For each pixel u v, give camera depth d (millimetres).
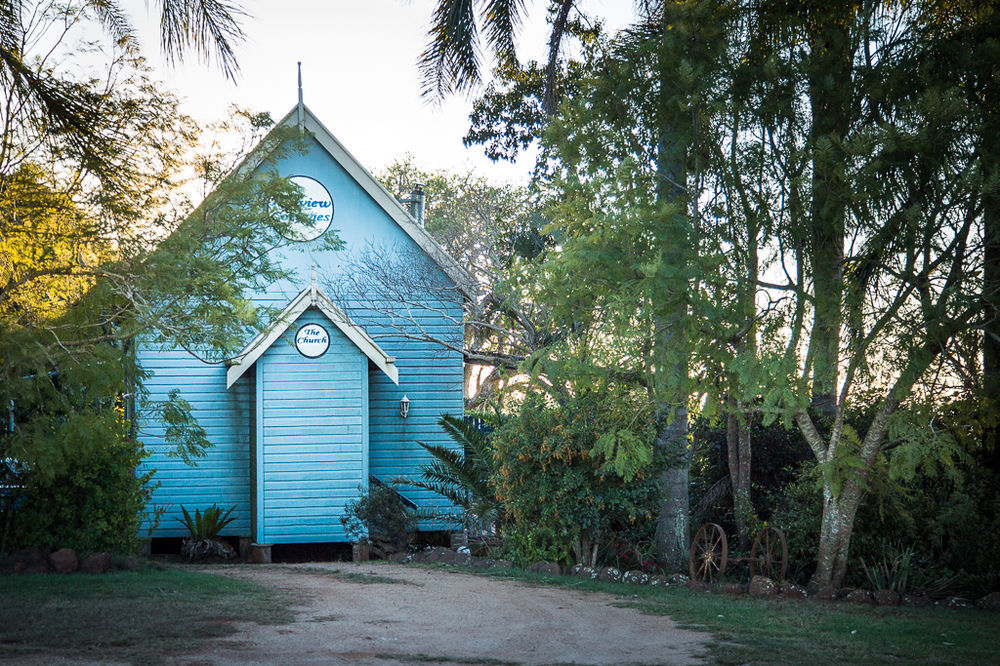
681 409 16812
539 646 9227
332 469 19375
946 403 12664
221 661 7977
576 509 15289
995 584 13336
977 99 12000
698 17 13070
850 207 11883
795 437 18375
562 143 13812
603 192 12828
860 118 12562
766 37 13328
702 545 14805
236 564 17172
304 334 19391
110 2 12258
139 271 12164
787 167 12469
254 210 12875
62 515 13844
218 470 20531
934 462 13109
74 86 11992
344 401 19453
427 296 21656
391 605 11492
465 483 18312
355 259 21422
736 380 13539
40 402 12594
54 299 12414
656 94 13547
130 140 12305
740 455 16750
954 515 13891
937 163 11391
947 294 11609
